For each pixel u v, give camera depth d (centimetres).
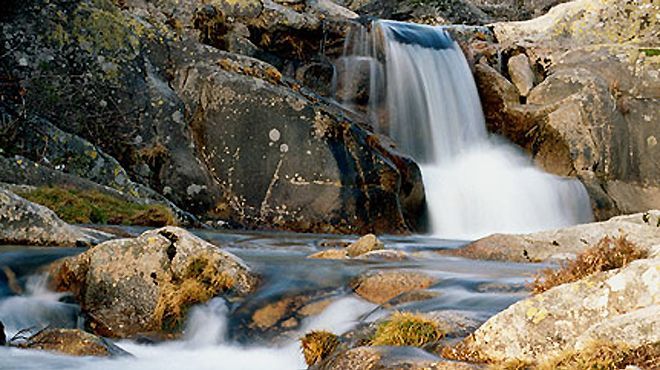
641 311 356
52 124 1202
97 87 1274
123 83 1294
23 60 1240
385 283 617
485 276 645
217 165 1297
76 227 848
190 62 1374
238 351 551
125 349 544
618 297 386
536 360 384
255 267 664
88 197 1073
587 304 391
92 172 1170
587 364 338
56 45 1270
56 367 458
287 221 1259
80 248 745
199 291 595
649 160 1738
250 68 1398
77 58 1276
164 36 1380
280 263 692
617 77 1770
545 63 1855
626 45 1825
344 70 1656
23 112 1182
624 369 325
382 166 1309
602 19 1902
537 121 1709
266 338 559
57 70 1257
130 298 589
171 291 591
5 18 1254
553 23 1928
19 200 778
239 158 1296
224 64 1383
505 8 2417
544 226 1573
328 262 721
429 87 1695
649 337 335
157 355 537
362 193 1284
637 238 852
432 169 1567
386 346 400
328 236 1161
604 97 1723
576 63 1808
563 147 1678
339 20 1689
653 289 380
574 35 1900
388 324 467
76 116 1252
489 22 2345
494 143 1742
